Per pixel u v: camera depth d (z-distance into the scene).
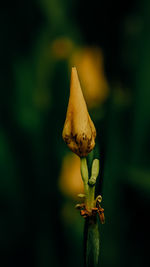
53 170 0.49
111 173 0.45
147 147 0.47
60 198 0.47
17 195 0.48
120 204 0.46
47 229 0.47
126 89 0.49
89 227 0.29
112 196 0.45
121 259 0.45
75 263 0.45
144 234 0.45
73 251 0.45
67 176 0.46
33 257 0.46
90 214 0.28
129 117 0.48
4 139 0.49
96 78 0.47
